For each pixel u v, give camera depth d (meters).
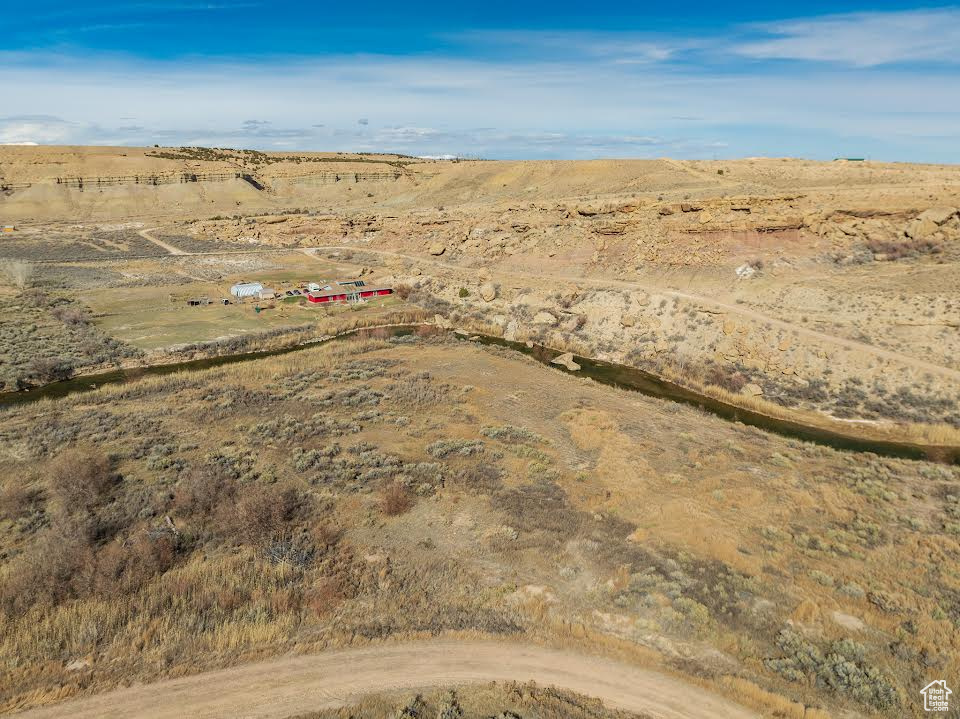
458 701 16.02
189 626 19.16
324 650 18.23
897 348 45.78
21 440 34.03
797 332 49.72
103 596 20.38
